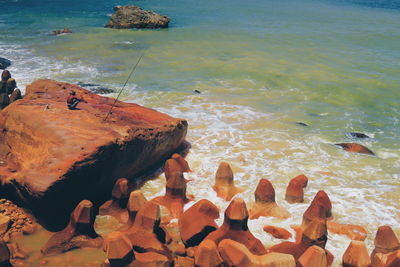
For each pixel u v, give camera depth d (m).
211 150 12.15
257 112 15.67
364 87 19.36
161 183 10.19
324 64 23.48
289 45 28.81
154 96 17.08
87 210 7.55
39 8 45.34
